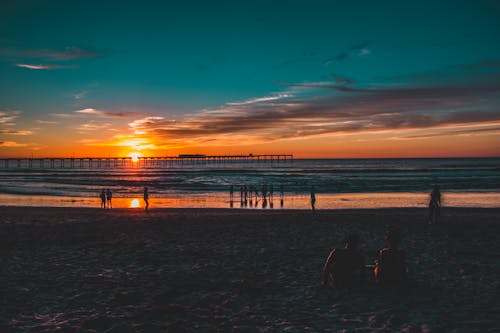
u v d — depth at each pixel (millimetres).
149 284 6781
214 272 7605
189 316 5227
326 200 31172
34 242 11016
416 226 14000
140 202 30734
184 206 27875
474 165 144875
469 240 10977
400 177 65312
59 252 9594
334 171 96062
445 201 28922
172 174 86625
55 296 6121
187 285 6711
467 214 19078
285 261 8508
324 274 6438
